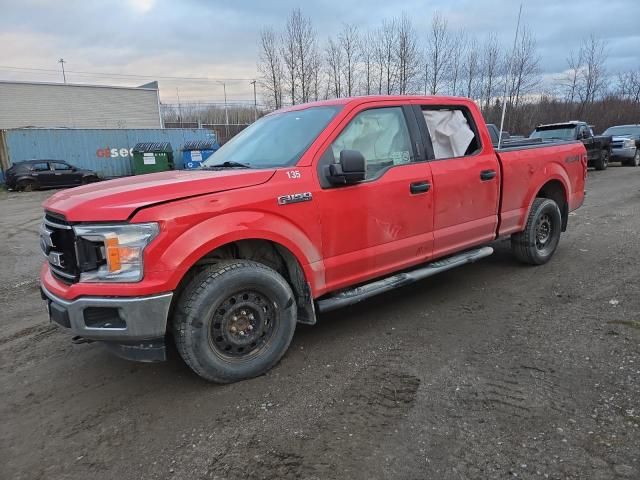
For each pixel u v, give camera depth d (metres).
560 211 6.12
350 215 3.70
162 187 3.01
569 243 6.90
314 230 3.51
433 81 31.16
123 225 2.81
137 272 2.83
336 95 35.09
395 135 4.13
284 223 3.35
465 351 3.63
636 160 21.58
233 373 3.25
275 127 4.17
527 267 5.77
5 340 4.31
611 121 37.88
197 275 3.14
